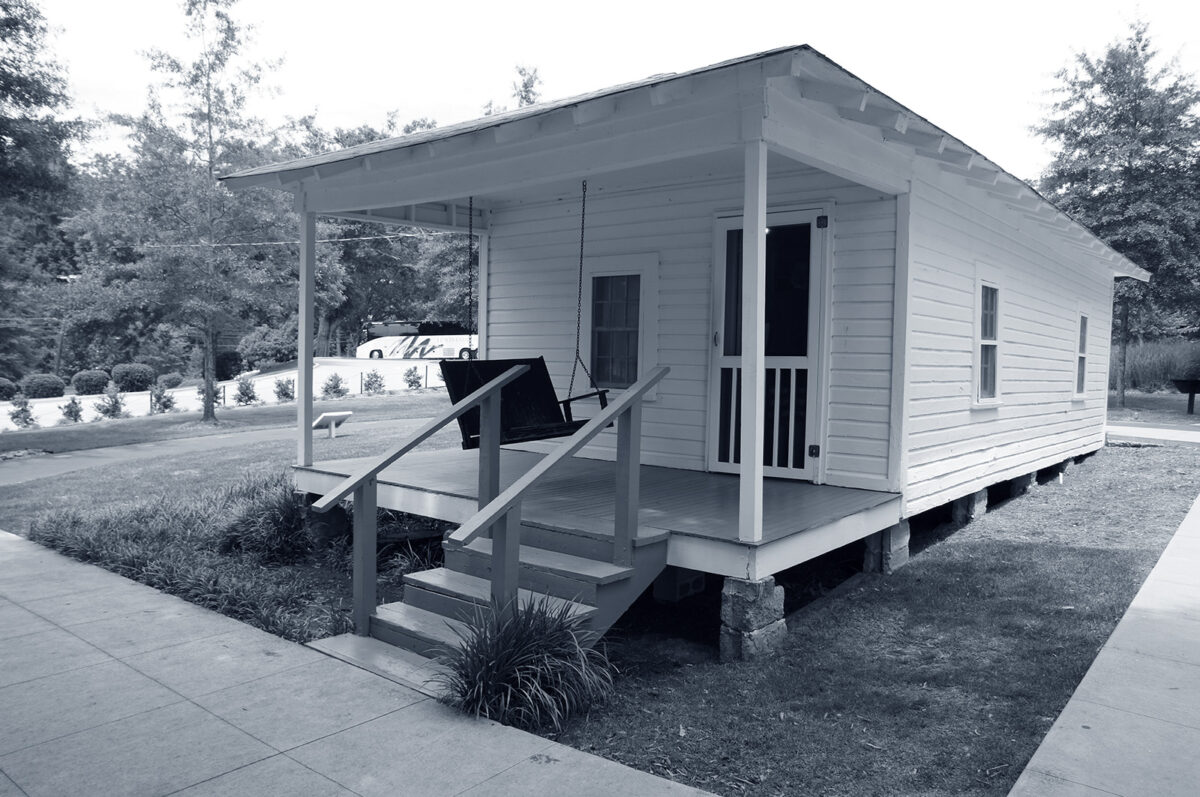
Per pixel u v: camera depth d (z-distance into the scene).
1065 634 4.71
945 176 6.61
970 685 4.02
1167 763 3.17
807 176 6.34
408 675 4.06
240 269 16.20
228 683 3.97
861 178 5.37
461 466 7.31
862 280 6.13
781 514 5.16
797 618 5.15
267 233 16.58
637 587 4.52
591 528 4.78
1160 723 3.53
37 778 3.05
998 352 8.09
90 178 16.83
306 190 7.11
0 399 28.33
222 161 16.03
